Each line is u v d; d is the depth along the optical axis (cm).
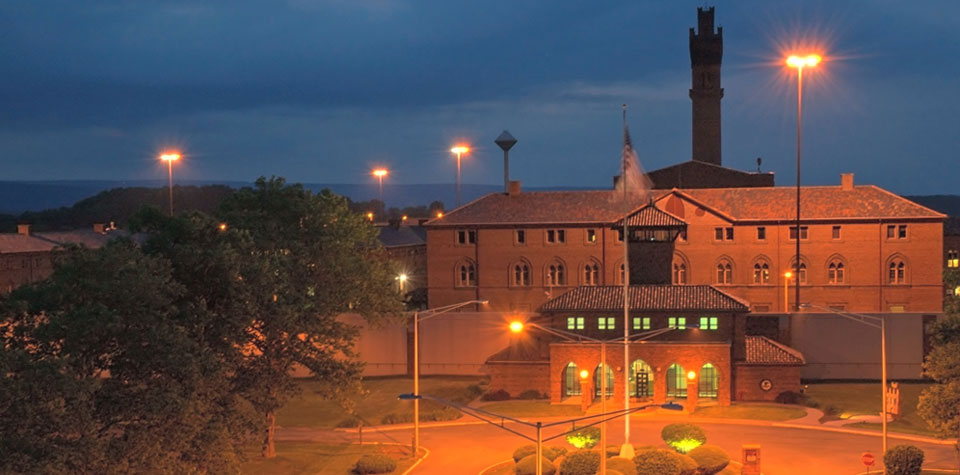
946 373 6006
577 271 12475
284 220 7294
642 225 10506
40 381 4094
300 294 6800
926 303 11719
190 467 4897
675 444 6419
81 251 5022
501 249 12675
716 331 8669
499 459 6819
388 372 10031
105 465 4459
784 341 9444
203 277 5747
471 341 9938
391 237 16300
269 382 6488
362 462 6438
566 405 8569
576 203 12750
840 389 8981
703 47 16550
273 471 6431
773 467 6469
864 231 11844
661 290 8925
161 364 4750
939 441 7200
